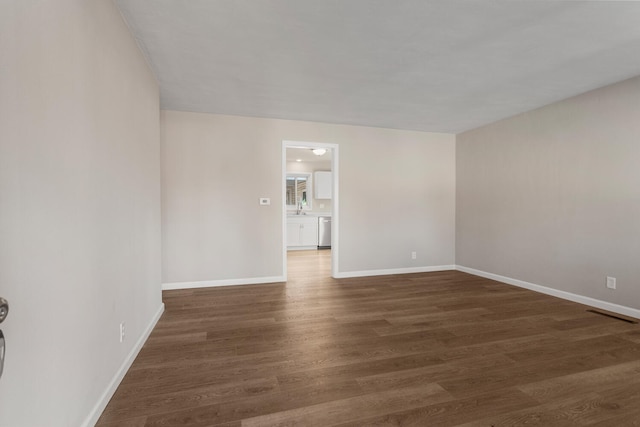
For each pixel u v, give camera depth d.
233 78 2.92
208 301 3.42
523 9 1.90
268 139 4.25
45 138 1.10
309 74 2.84
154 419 1.50
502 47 2.37
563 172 3.50
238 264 4.15
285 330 2.61
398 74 2.85
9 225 0.92
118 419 1.49
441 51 2.43
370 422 1.48
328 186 8.24
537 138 3.81
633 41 2.27
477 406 1.61
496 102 3.60
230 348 2.27
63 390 1.21
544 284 3.73
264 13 1.94
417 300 3.47
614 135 3.02
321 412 1.56
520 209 4.04
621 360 2.09
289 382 1.82
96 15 1.53
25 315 0.99
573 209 3.40
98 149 1.54
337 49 2.40
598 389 1.76
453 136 5.18
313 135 4.44
